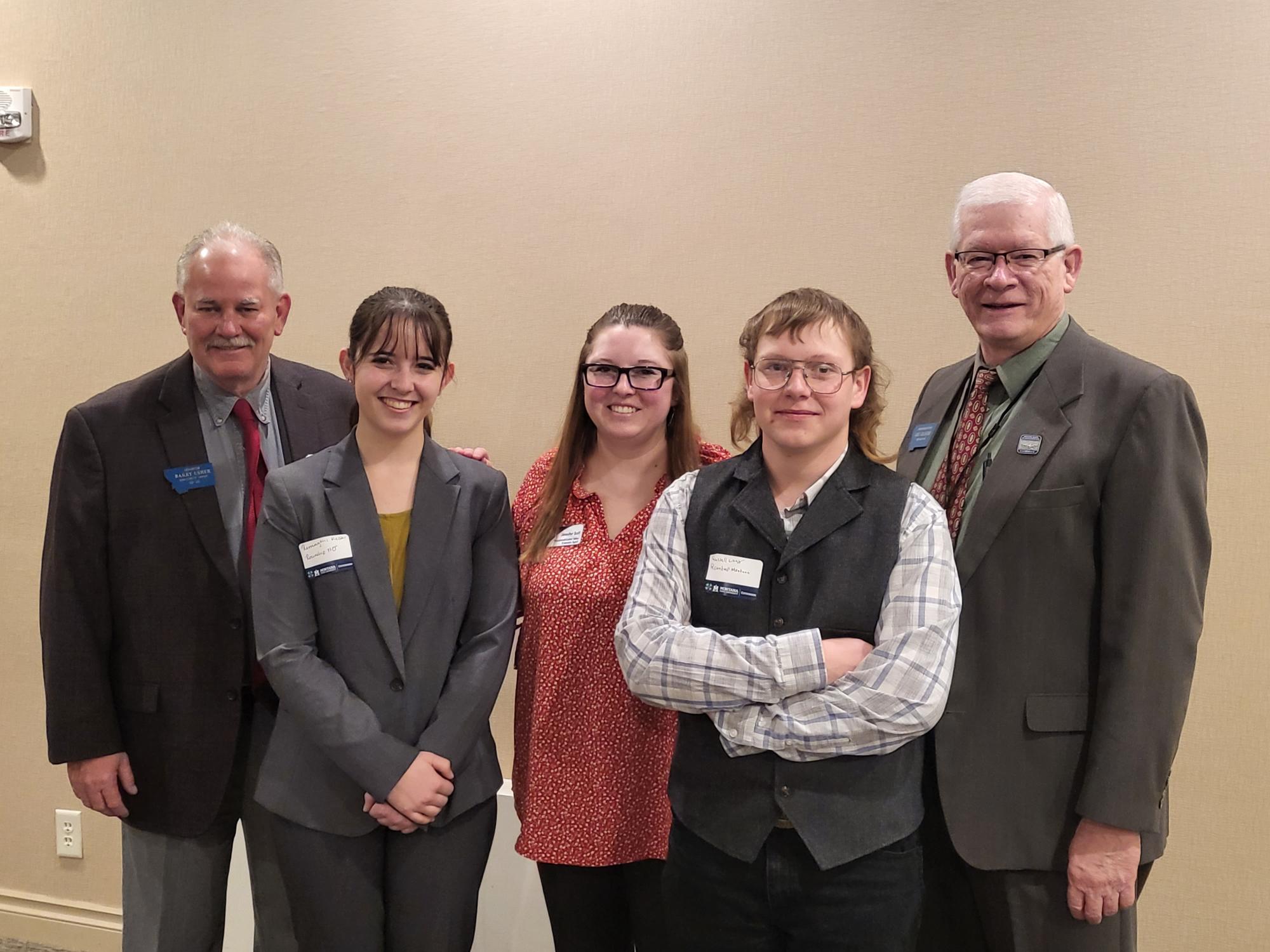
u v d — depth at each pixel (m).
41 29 2.83
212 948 1.98
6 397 2.89
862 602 1.37
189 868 1.91
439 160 2.62
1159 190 2.15
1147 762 1.41
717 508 1.51
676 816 1.46
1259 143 2.09
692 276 2.46
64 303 2.85
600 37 2.49
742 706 1.36
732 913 1.39
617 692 1.69
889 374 1.62
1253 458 2.13
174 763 1.87
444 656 1.66
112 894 2.87
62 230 2.85
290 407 2.02
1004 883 1.51
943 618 1.34
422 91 2.62
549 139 2.54
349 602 1.62
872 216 2.33
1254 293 2.11
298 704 1.57
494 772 1.71
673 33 2.44
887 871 1.35
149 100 2.78
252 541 1.90
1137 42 2.15
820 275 2.38
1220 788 2.18
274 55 2.70
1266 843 2.16
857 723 1.30
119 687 1.91
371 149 2.66
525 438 2.61
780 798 1.34
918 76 2.29
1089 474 1.50
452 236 2.62
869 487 1.46
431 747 1.60
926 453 1.80
